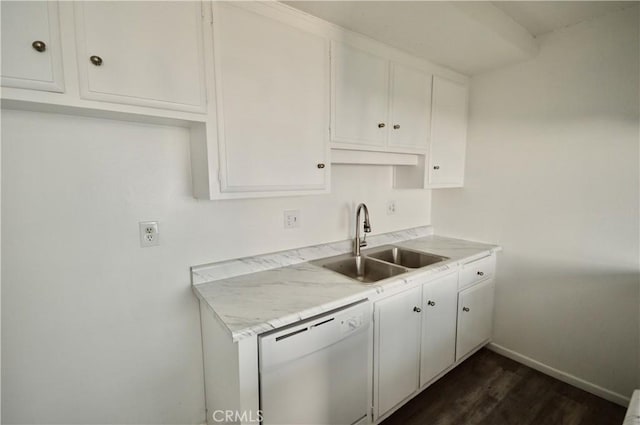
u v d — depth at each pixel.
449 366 2.01
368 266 2.01
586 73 1.81
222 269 1.56
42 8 0.89
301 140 1.49
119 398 1.36
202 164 1.30
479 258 2.13
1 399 1.13
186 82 1.16
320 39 1.51
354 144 1.70
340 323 1.32
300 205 1.88
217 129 1.24
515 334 2.25
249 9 1.28
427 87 2.06
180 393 1.52
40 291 1.17
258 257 1.69
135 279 1.36
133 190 1.33
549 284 2.05
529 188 2.10
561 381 2.03
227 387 1.23
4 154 1.07
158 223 1.39
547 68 1.96
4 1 0.84
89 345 1.28
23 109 1.07
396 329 1.61
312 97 1.51
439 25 1.57
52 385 1.21
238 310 1.21
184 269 1.48
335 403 1.36
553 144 1.97
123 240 1.32
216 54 1.21
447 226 2.61
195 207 1.49
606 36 1.73
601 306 1.85
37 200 1.14
